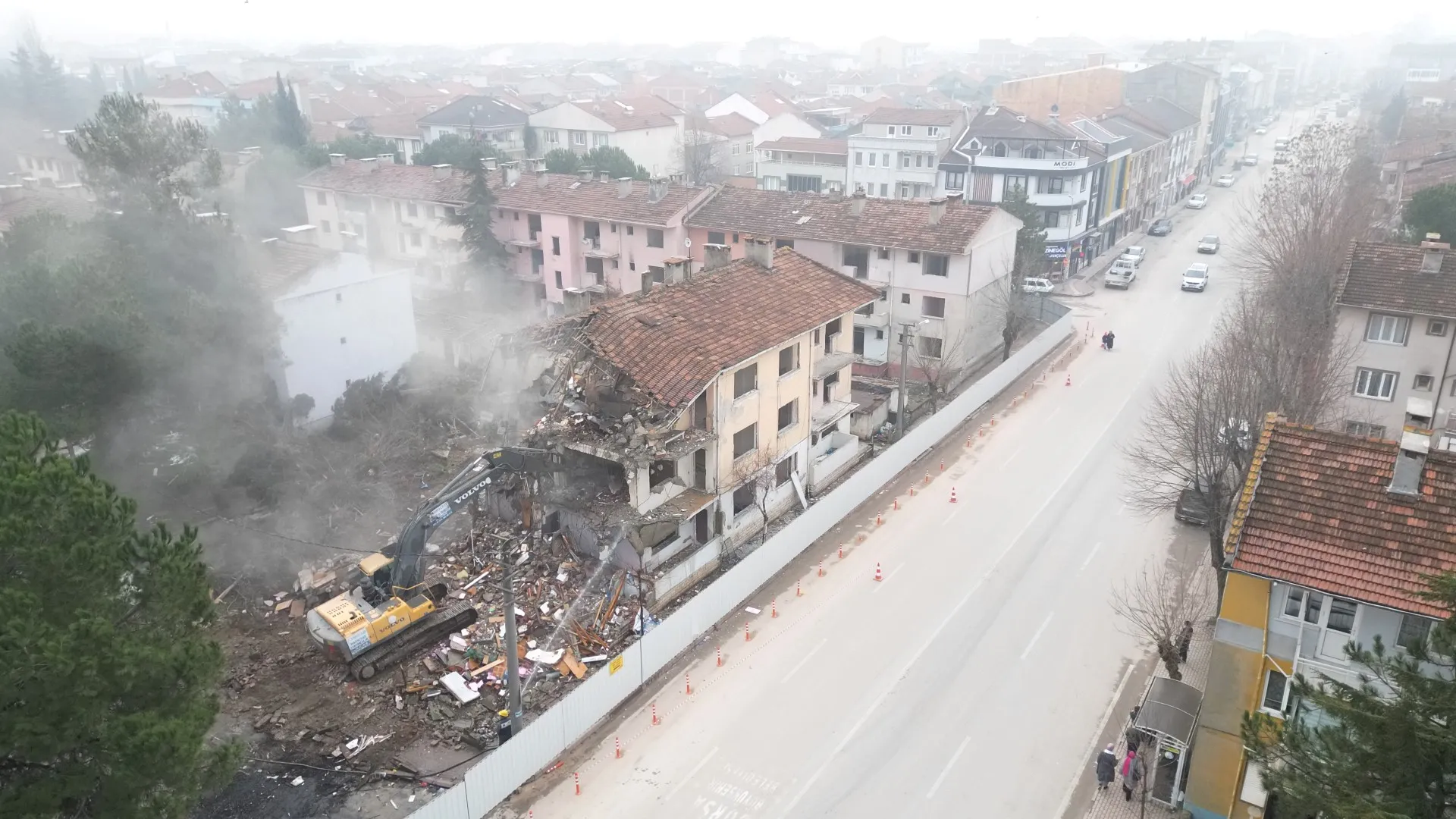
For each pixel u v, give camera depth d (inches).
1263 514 780.6
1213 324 2396.7
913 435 1625.2
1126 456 1571.1
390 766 923.4
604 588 1205.1
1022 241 2421.3
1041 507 1467.8
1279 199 2472.9
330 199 2736.2
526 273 2455.7
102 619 575.2
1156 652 1101.1
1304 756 595.5
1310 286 1772.9
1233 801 805.2
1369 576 725.3
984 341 2096.5
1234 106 5684.1
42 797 557.3
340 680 1047.0
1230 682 787.4
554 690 1032.8
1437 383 1505.9
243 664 1074.7
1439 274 1509.6
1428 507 751.7
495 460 1128.8
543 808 884.6
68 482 618.5
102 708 581.0
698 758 949.2
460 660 1075.9
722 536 1304.1
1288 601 764.6
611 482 1254.3
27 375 1076.5
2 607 542.9
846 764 940.0
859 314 2047.2
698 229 2175.2
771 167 3592.5
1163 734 863.1
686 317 1304.1
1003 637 1138.0
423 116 4224.9
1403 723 553.0
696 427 1238.3
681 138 4183.1
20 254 1391.5
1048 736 975.0
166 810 599.8
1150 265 3088.1
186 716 619.2
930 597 1227.2
